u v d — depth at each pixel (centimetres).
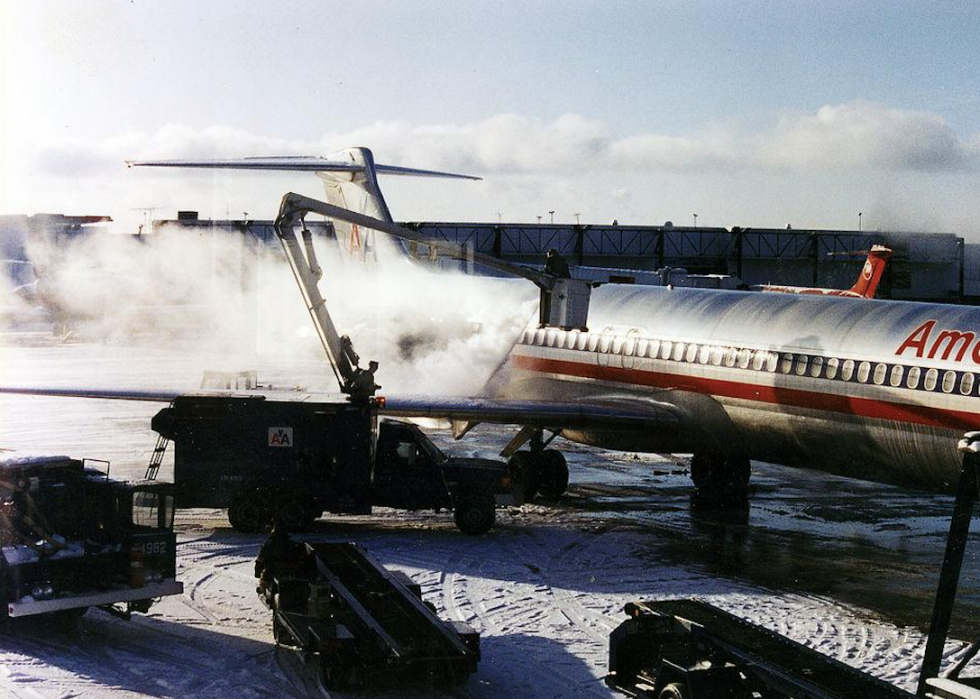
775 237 8450
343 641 1330
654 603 1381
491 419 2512
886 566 2061
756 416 2361
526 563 2025
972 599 1845
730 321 2475
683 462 3347
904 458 2095
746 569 2019
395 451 2248
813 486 2955
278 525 1641
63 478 1552
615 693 1359
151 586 1527
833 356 2198
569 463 3303
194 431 2189
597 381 2767
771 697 1162
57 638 1522
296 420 2186
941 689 1188
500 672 1433
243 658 1458
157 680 1369
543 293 2452
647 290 2822
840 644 1580
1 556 1447
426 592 1817
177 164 2992
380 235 3369
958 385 1964
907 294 6838
